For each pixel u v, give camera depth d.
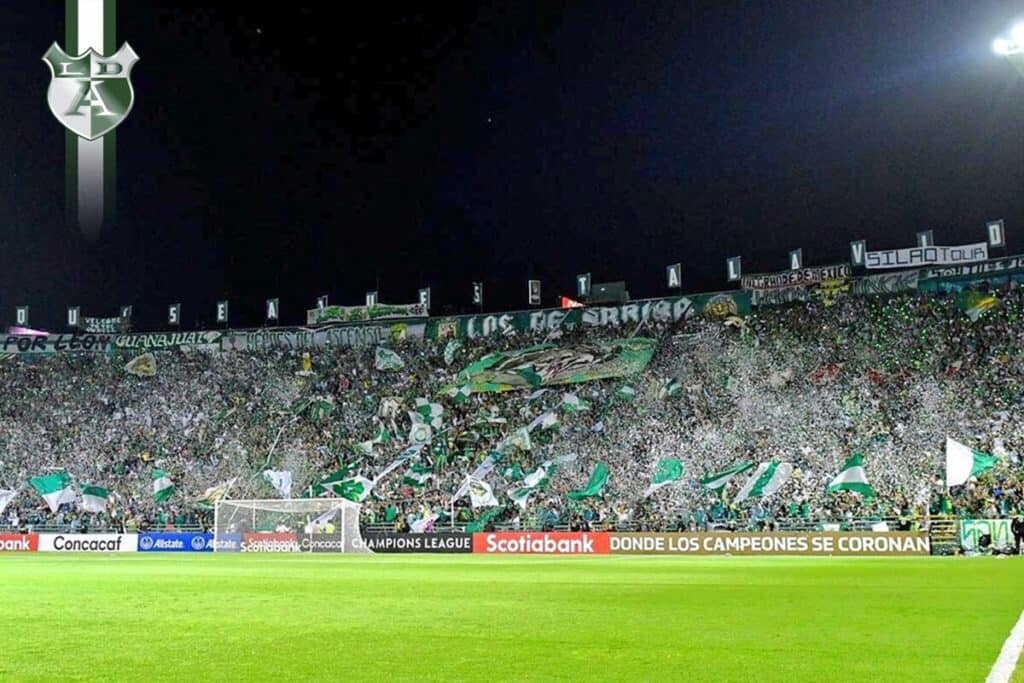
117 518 59.03
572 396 57.16
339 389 62.44
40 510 60.25
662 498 50.91
